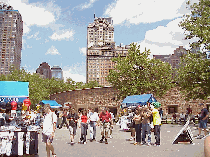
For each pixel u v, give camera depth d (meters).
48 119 8.37
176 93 38.97
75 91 47.34
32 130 8.70
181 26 27.30
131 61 37.31
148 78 36.22
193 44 26.61
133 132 13.79
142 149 10.29
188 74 25.53
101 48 198.50
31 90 62.88
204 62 24.91
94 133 13.55
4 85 11.24
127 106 22.11
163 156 8.55
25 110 13.17
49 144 8.27
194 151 9.31
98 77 196.38
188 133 11.78
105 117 12.64
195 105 38.00
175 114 29.61
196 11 27.02
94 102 45.41
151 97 21.03
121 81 36.88
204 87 25.08
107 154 9.12
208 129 18.56
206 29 24.95
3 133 8.42
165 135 16.02
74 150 10.15
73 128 12.13
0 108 11.16
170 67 37.34
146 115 11.70
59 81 84.25
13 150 8.47
